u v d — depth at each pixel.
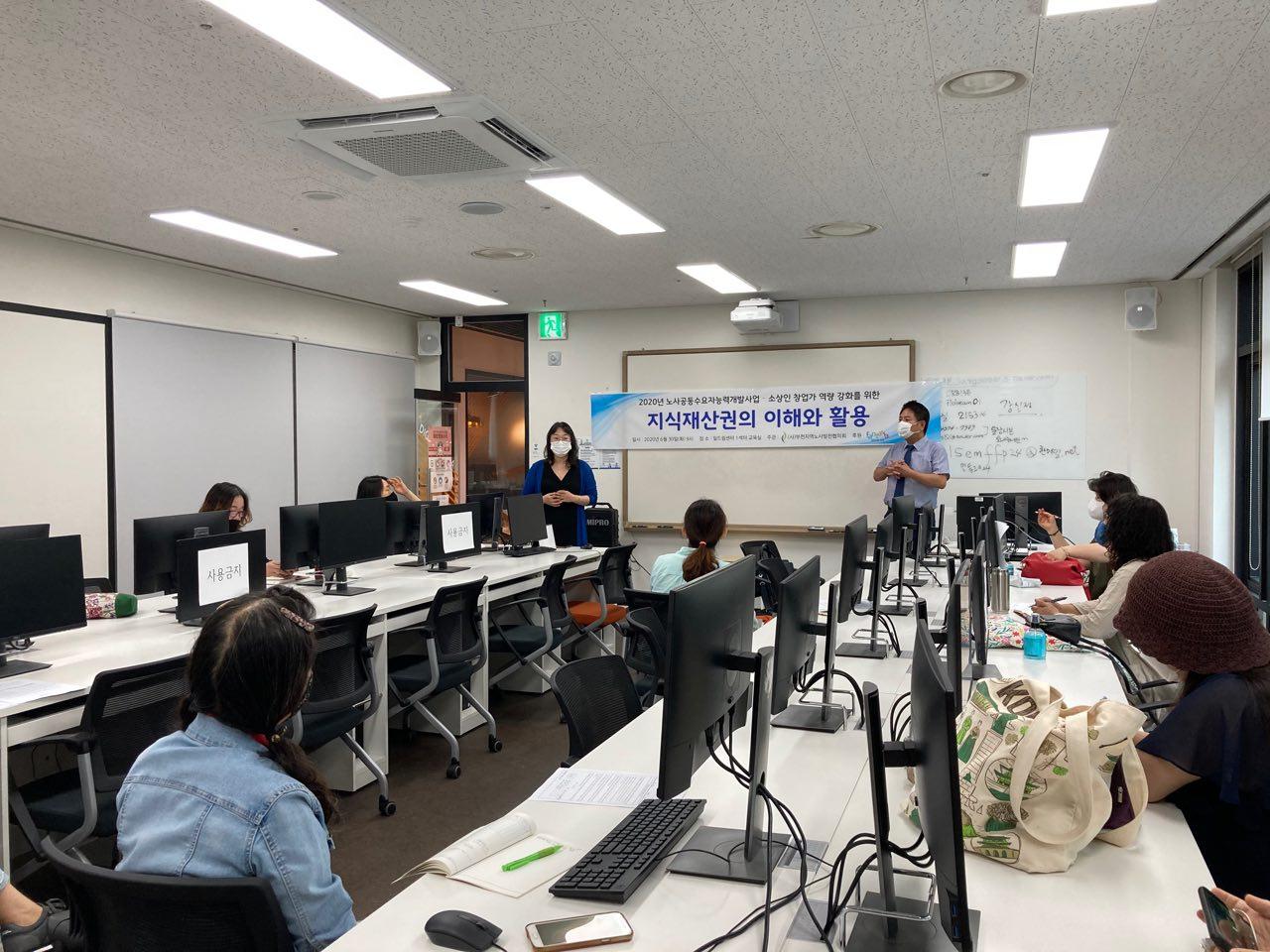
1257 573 5.75
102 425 5.56
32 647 3.28
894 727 2.24
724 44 2.82
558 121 3.47
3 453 5.04
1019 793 1.57
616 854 1.63
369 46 2.84
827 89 3.17
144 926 1.37
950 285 6.82
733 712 1.81
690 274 6.43
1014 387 6.95
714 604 1.62
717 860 1.64
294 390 7.00
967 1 2.55
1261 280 5.42
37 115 3.40
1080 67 2.99
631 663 3.96
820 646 3.39
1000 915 1.41
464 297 7.44
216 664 1.42
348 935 1.40
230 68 3.00
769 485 7.62
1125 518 3.08
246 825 1.37
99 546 5.53
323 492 7.30
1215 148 3.78
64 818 2.53
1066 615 3.21
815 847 1.70
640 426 7.96
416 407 8.52
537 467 6.59
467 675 4.34
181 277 6.12
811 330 7.46
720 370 7.73
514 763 4.30
